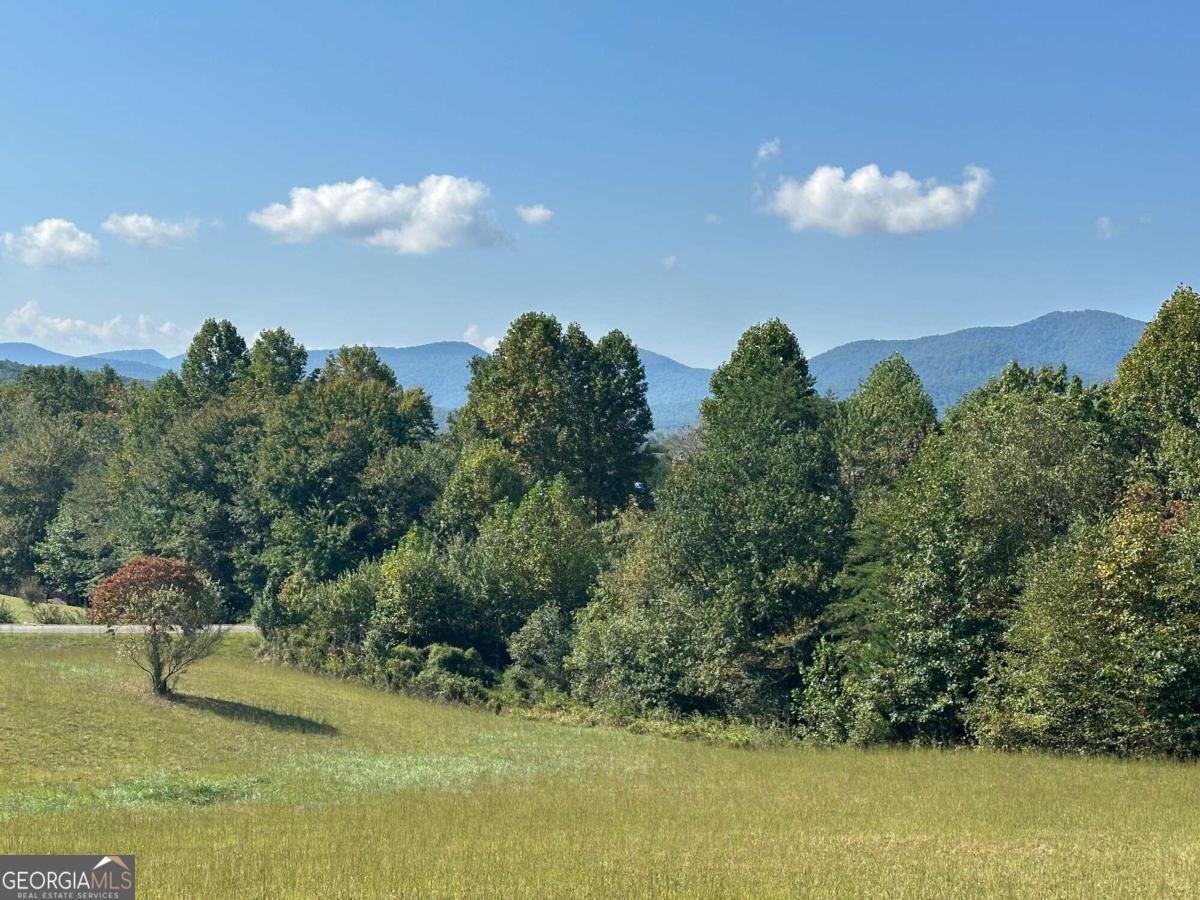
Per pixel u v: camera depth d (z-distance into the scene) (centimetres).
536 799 2717
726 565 5241
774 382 6425
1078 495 4228
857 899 1598
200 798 2616
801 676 4988
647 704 5112
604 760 3694
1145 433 4719
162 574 4144
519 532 6519
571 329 9181
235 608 8019
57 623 6241
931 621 4209
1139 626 3519
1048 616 3678
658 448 9562
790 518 5134
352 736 3875
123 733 3356
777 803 2686
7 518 9538
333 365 11094
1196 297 4994
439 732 4228
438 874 1769
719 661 4906
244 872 1770
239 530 8494
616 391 8969
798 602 5009
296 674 5531
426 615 6150
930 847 2053
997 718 3875
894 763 3584
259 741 3566
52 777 2755
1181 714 3484
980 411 5091
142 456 9362
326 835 2145
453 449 9000
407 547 6500
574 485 8681
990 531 4256
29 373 13650
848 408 6562
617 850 2020
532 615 6019
